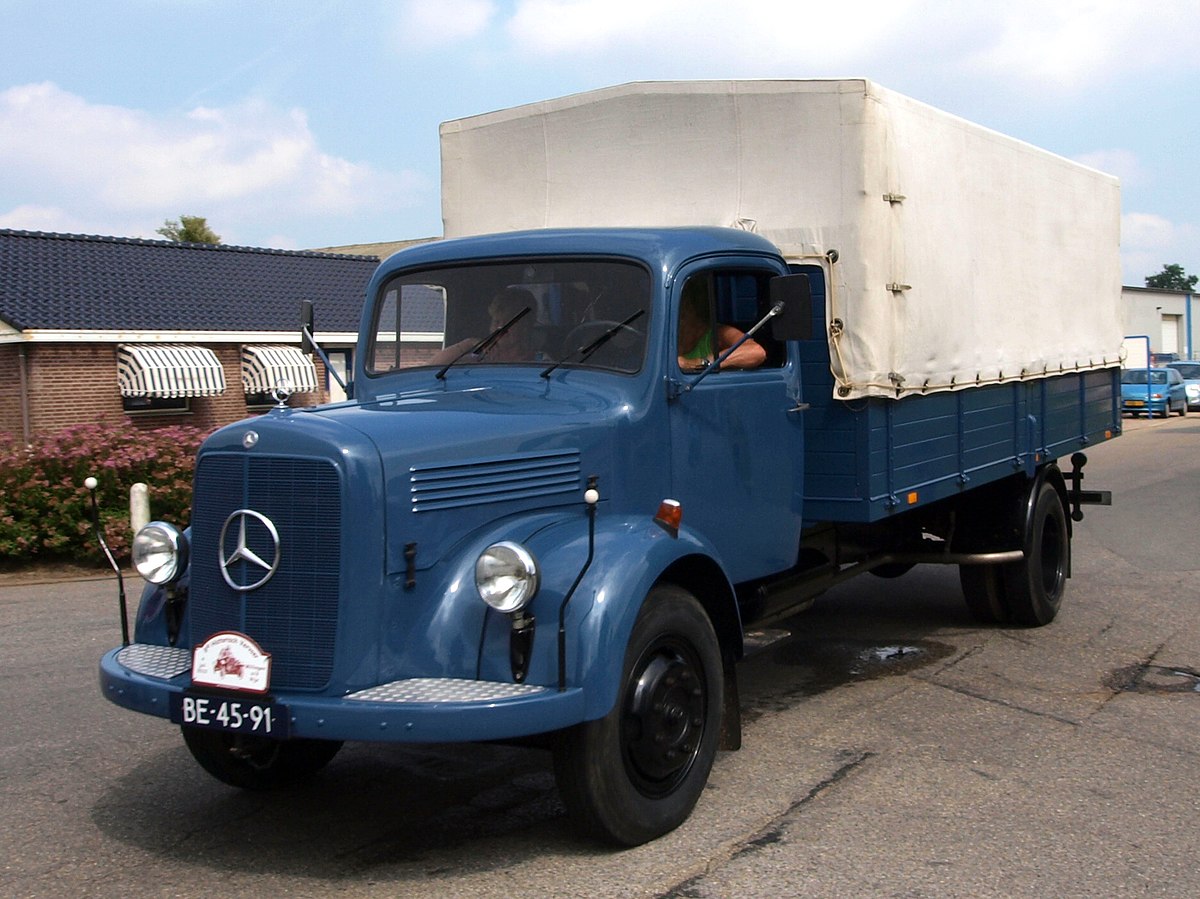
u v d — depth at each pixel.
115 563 4.82
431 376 5.58
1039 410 8.54
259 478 4.22
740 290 5.68
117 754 5.76
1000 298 7.75
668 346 5.15
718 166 6.25
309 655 4.13
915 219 6.46
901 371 6.29
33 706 6.61
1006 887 4.09
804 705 6.50
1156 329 64.38
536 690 4.05
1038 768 5.37
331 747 5.40
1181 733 5.89
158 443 13.23
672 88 6.30
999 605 8.34
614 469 4.93
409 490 4.23
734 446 5.52
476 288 5.61
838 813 4.82
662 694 4.50
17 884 4.25
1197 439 27.72
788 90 6.03
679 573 4.93
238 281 29.97
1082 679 6.97
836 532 7.12
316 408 4.79
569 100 6.60
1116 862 4.30
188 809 5.01
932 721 6.14
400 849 4.54
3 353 24.66
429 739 3.90
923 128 6.56
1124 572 10.66
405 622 4.23
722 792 5.09
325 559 4.11
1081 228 9.33
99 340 24.95
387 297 5.88
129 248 29.61
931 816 4.77
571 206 6.64
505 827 4.75
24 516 12.19
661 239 5.29
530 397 5.09
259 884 4.23
